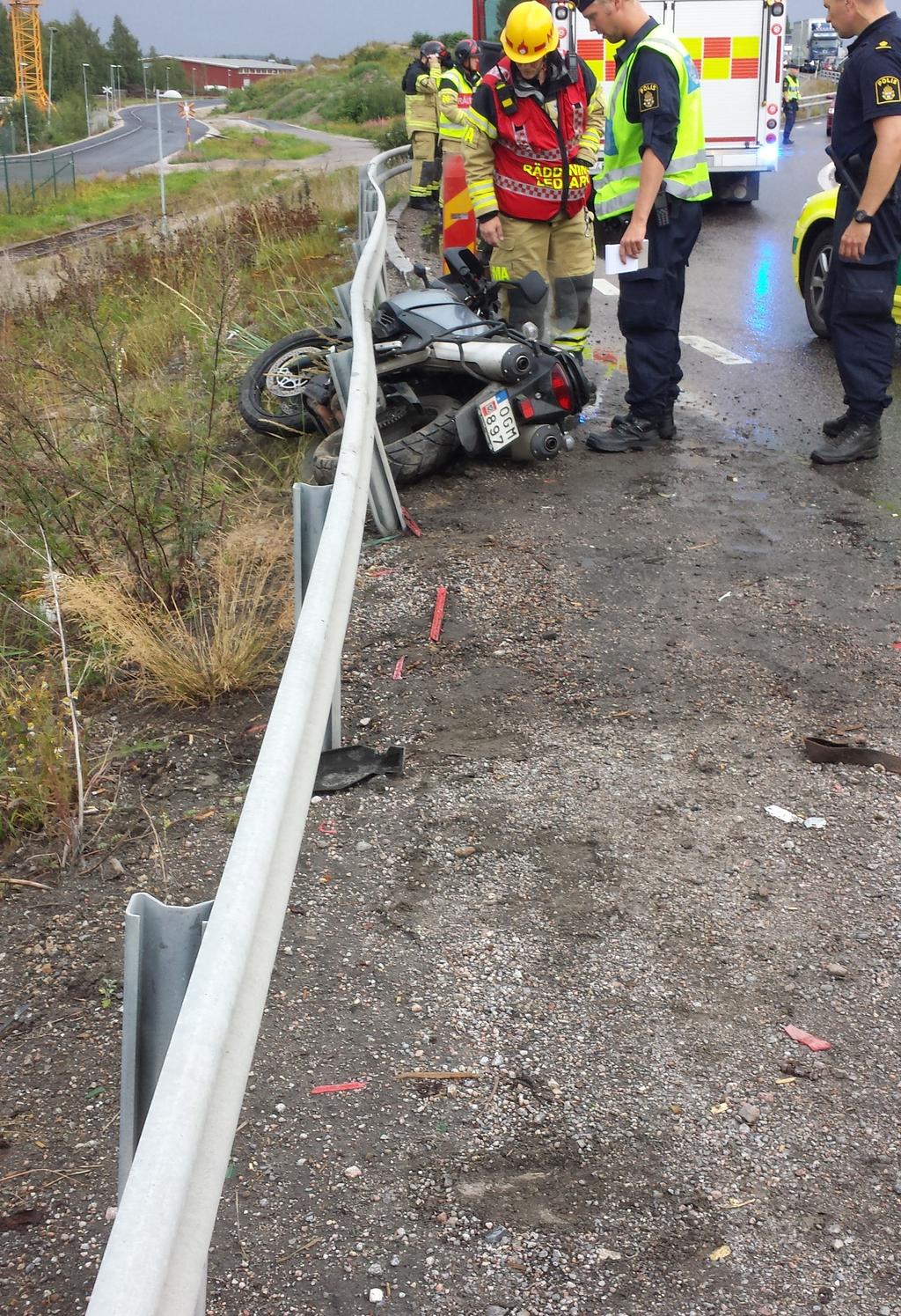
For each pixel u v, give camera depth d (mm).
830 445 6273
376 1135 2365
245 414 6770
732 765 3611
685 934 2906
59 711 4219
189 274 12000
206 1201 1428
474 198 6695
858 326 6020
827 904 3002
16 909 3164
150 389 7836
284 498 6027
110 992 2824
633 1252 2105
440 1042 2594
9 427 5730
